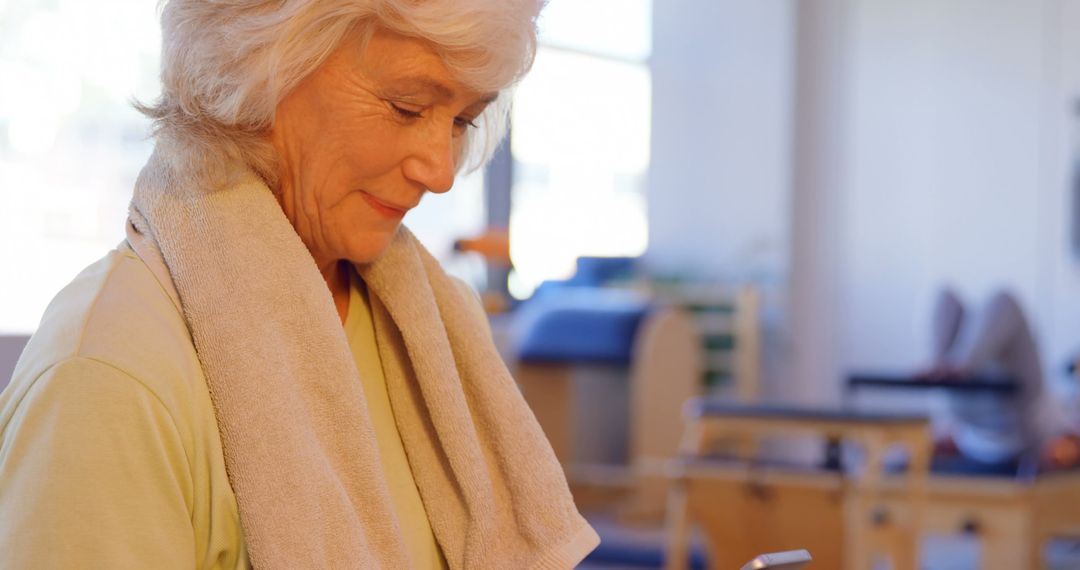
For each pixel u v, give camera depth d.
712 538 3.20
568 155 6.68
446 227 6.08
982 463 3.82
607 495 5.74
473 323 1.12
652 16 6.84
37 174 3.96
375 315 1.07
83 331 0.82
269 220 0.92
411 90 0.90
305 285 0.92
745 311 5.89
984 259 8.02
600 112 6.77
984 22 8.00
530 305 6.27
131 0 4.12
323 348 0.92
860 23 8.29
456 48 0.87
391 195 0.94
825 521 3.05
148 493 0.80
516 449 1.08
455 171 1.11
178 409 0.83
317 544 0.86
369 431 0.93
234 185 0.92
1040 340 7.76
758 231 6.48
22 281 3.88
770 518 3.12
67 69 4.03
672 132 6.76
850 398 6.49
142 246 0.90
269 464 0.85
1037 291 7.84
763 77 6.51
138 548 0.79
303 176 0.93
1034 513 3.69
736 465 3.18
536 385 5.53
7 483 0.78
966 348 5.11
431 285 1.11
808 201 6.33
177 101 0.92
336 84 0.90
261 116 0.90
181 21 0.90
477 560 1.03
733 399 5.96
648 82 6.83
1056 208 7.78
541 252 6.57
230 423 0.86
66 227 4.03
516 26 0.90
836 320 6.36
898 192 8.25
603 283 6.52
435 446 1.05
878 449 3.18
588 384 6.23
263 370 0.87
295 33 0.87
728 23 6.62
